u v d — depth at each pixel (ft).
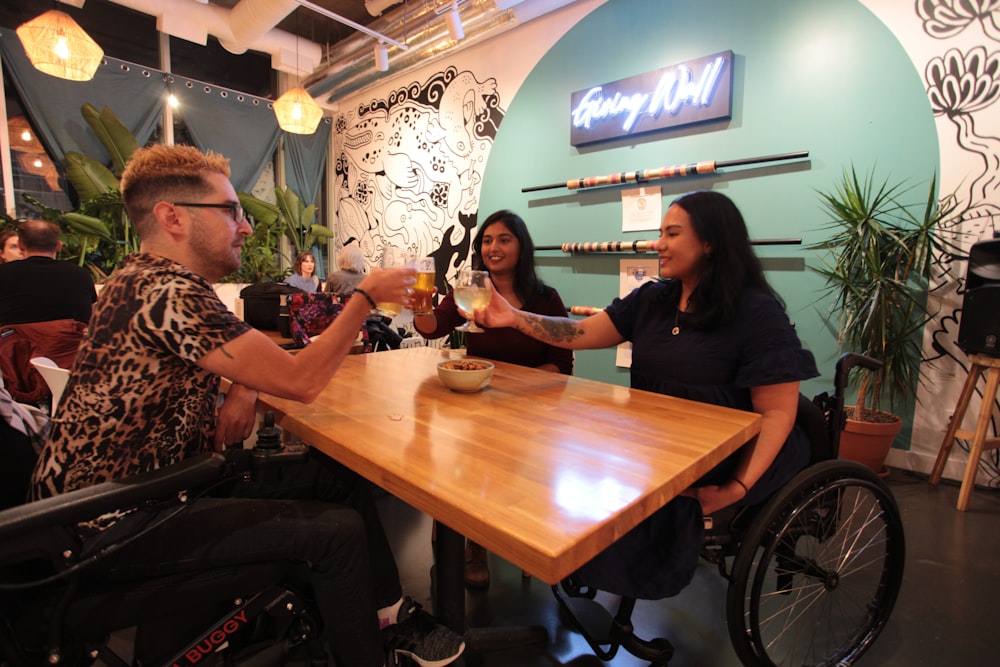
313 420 3.61
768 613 5.52
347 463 3.10
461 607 3.98
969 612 5.49
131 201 3.43
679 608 5.67
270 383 3.16
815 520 4.41
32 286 9.00
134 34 16.49
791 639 5.08
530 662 4.80
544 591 5.93
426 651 3.72
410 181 17.72
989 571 6.24
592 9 12.55
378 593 4.17
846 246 8.89
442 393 4.44
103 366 3.07
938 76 8.55
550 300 7.00
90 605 2.91
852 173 9.25
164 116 16.94
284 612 3.47
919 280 8.89
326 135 20.80
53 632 2.76
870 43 9.11
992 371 7.65
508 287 6.98
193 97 17.31
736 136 10.63
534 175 14.07
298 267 15.99
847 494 4.57
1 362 8.29
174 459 3.30
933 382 8.94
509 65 14.33
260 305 9.96
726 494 3.85
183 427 3.32
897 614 5.46
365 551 3.51
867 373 8.71
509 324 5.14
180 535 3.13
